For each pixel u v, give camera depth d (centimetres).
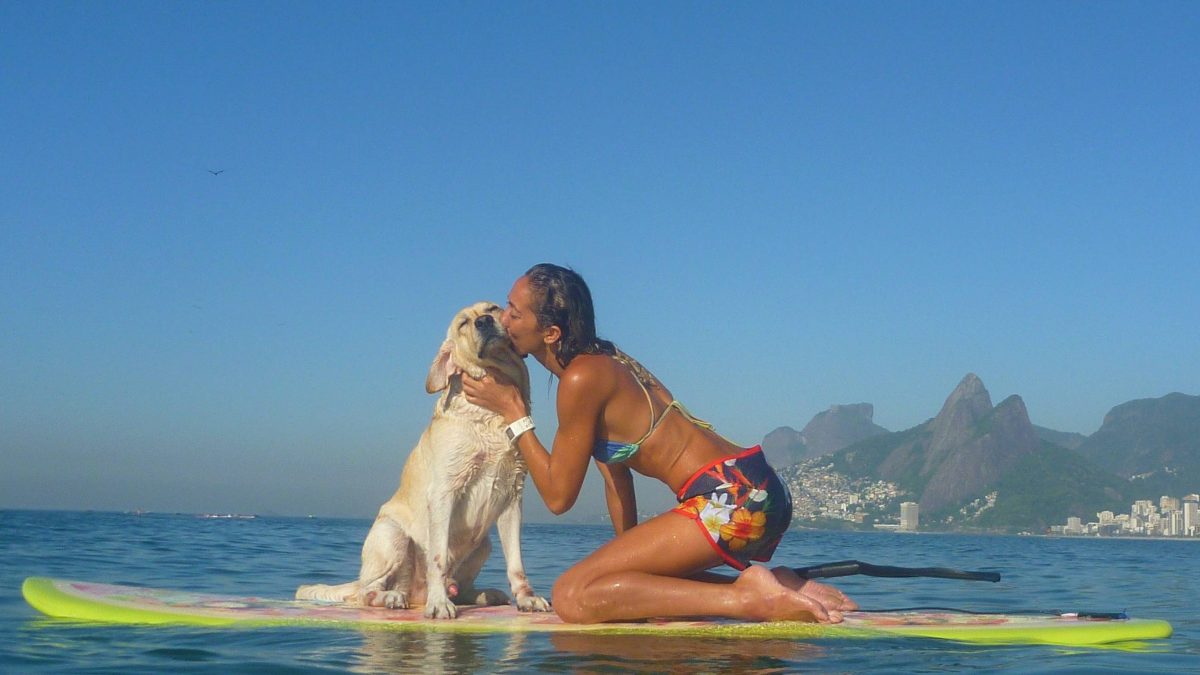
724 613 458
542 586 796
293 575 897
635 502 520
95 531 1955
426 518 535
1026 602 765
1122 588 996
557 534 4156
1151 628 468
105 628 449
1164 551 3656
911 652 401
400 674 344
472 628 454
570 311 475
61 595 522
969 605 725
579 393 459
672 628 448
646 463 479
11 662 363
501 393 508
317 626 459
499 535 542
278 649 397
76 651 388
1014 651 412
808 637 430
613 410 466
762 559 495
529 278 481
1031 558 2294
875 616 498
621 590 461
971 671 361
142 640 417
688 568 470
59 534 1664
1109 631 461
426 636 432
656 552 464
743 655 385
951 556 2380
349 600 561
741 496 460
